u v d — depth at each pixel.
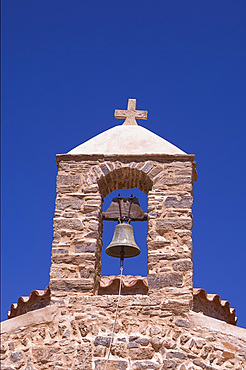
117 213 11.34
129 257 11.29
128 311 10.20
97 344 9.90
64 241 10.88
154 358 9.77
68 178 11.41
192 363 9.71
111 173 11.43
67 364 9.75
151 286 10.40
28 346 9.95
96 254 10.87
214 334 9.95
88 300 10.32
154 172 11.37
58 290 10.45
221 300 11.42
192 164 11.55
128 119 12.57
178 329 10.00
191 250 10.70
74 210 11.15
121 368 9.68
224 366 9.70
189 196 11.14
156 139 11.98
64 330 10.06
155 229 10.88
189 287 10.34
